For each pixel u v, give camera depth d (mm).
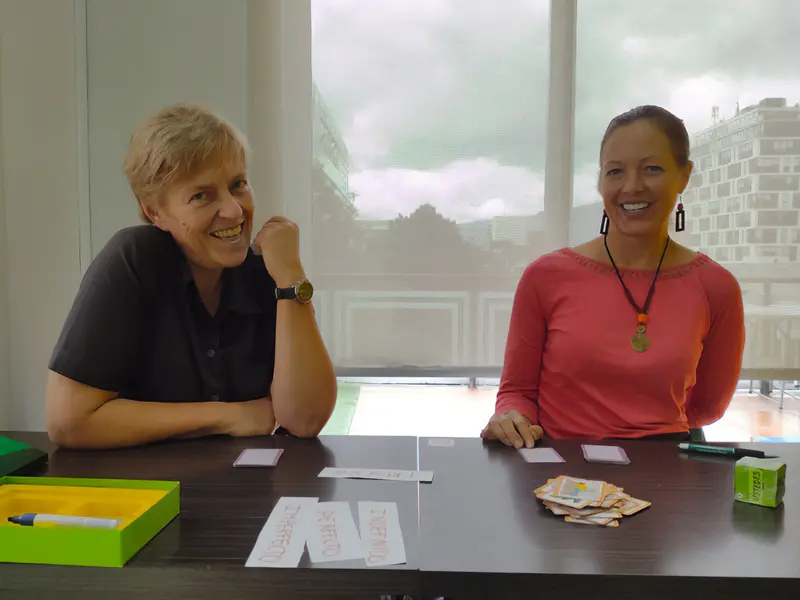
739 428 2068
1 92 1853
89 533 640
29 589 644
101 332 1060
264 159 1896
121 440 1059
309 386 1146
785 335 1888
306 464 983
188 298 1181
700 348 1323
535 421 1335
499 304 1918
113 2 1838
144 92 1865
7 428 1934
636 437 1244
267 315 1254
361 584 634
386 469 959
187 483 892
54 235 1905
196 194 1069
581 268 1378
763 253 1877
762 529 747
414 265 1913
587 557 667
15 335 1925
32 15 1840
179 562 645
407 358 1933
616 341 1289
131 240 1135
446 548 685
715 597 629
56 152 1884
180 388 1173
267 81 1878
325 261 1915
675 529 744
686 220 1878
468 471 958
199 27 1848
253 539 703
